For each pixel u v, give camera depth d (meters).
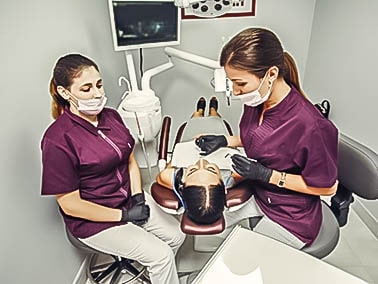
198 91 2.63
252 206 1.36
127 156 1.43
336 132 1.12
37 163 1.37
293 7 2.39
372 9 1.78
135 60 2.33
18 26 1.23
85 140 1.25
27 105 1.29
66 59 1.18
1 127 1.15
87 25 1.78
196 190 1.07
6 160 1.18
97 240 1.35
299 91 1.17
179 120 2.72
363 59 1.89
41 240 1.41
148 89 1.82
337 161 1.22
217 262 0.93
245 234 1.01
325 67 2.31
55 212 1.50
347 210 1.45
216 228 1.03
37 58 1.35
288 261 0.93
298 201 1.24
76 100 1.20
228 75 1.09
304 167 1.15
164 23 1.65
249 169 1.17
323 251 1.26
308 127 1.08
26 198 1.30
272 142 1.16
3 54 1.15
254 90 1.08
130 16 1.56
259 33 1.03
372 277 1.73
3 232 1.18
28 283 1.33
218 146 1.47
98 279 1.74
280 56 1.06
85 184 1.32
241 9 2.34
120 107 1.75
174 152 1.47
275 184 1.19
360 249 1.88
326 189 1.16
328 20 2.23
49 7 1.43
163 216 1.49
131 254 1.37
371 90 1.84
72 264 1.67
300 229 1.25
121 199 1.43
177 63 2.49
